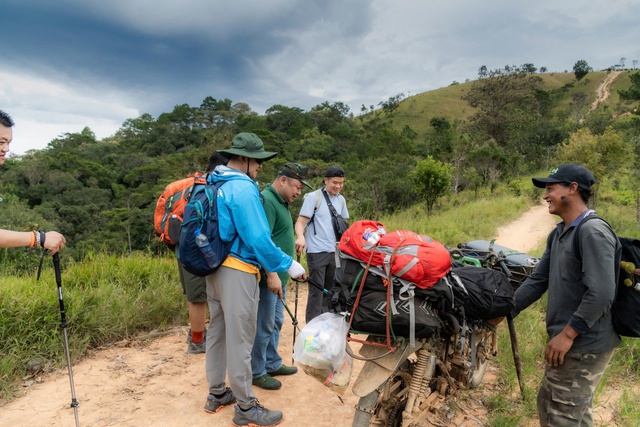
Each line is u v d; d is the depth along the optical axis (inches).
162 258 262.1
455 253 161.0
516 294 127.0
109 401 142.3
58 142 4687.5
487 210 748.0
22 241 105.5
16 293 185.2
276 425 131.8
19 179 2507.4
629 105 3656.5
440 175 832.9
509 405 143.6
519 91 3100.4
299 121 4210.1
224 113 5024.6
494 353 146.3
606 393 153.9
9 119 100.0
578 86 5019.7
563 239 108.3
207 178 126.6
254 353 149.2
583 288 104.0
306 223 193.6
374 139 2706.7
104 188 2859.3
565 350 102.1
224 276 119.9
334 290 109.7
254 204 117.2
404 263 100.1
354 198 1206.3
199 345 177.8
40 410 136.9
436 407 121.6
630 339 177.0
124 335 191.5
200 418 134.3
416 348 108.3
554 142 2148.1
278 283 135.1
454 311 116.9
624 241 105.0
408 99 5482.3
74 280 219.8
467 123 3161.9
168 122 4980.3
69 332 175.0
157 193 2062.0
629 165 1115.3
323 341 101.7
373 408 107.8
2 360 153.6
